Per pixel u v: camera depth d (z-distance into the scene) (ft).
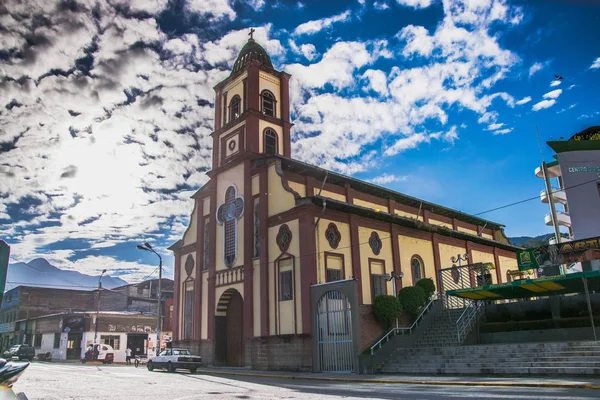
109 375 73.56
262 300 91.56
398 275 100.17
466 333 84.17
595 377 53.06
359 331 75.51
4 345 212.43
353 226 95.50
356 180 106.32
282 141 112.16
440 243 119.75
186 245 117.80
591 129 124.98
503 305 92.27
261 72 113.70
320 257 87.30
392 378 64.28
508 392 43.14
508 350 66.49
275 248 91.97
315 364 79.97
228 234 104.32
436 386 53.88
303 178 100.32
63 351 161.58
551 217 149.79
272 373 78.33
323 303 81.71
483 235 147.13
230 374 79.71
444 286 114.83
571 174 115.14
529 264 78.59
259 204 97.71
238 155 104.58
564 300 86.38
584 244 74.54
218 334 102.22
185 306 113.39
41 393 43.62
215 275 104.83
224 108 118.11
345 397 40.24
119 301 219.41
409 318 94.73
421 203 123.03
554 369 57.21
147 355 160.25
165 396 41.65
